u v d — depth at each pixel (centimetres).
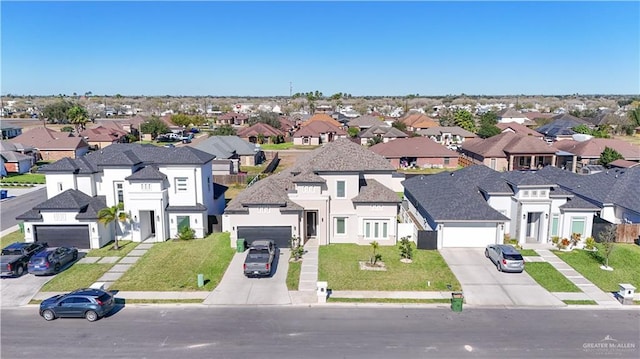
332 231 3550
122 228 3581
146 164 3738
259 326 2209
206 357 1923
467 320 2283
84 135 9325
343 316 2325
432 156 7412
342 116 15588
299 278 2836
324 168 3462
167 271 2944
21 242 3331
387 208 3500
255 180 5844
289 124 13325
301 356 1930
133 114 19925
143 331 2161
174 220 3650
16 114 18062
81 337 2105
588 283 2761
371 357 1925
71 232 3409
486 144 7319
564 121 10306
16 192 5456
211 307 2433
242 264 3072
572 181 4256
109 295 2362
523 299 2541
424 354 1950
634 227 3462
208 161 3784
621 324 2242
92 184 3694
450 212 3403
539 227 3553
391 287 2705
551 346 2020
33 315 2342
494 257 3053
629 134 11488
